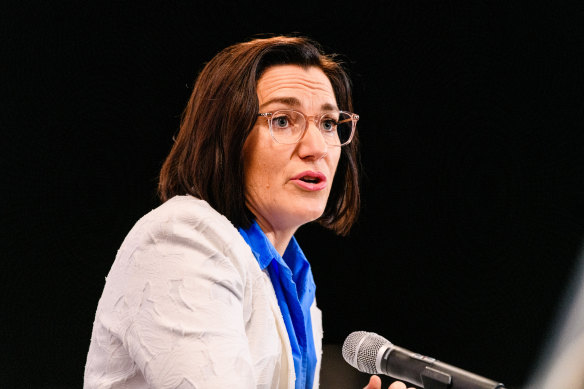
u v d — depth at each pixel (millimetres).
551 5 12492
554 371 12680
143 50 11836
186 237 3744
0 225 11945
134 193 12156
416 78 12500
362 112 12539
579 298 12664
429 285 12859
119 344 3773
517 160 12766
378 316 12875
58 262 12086
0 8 11602
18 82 11797
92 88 11906
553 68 12633
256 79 4621
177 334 3430
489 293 12805
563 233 12773
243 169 4520
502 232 12805
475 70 12609
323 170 4656
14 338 11977
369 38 12289
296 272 5176
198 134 4539
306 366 4691
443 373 3988
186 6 11758
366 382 11797
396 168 12742
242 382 3375
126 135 12039
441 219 12805
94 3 11719
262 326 4039
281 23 11906
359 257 12844
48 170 12008
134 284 3701
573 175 12703
